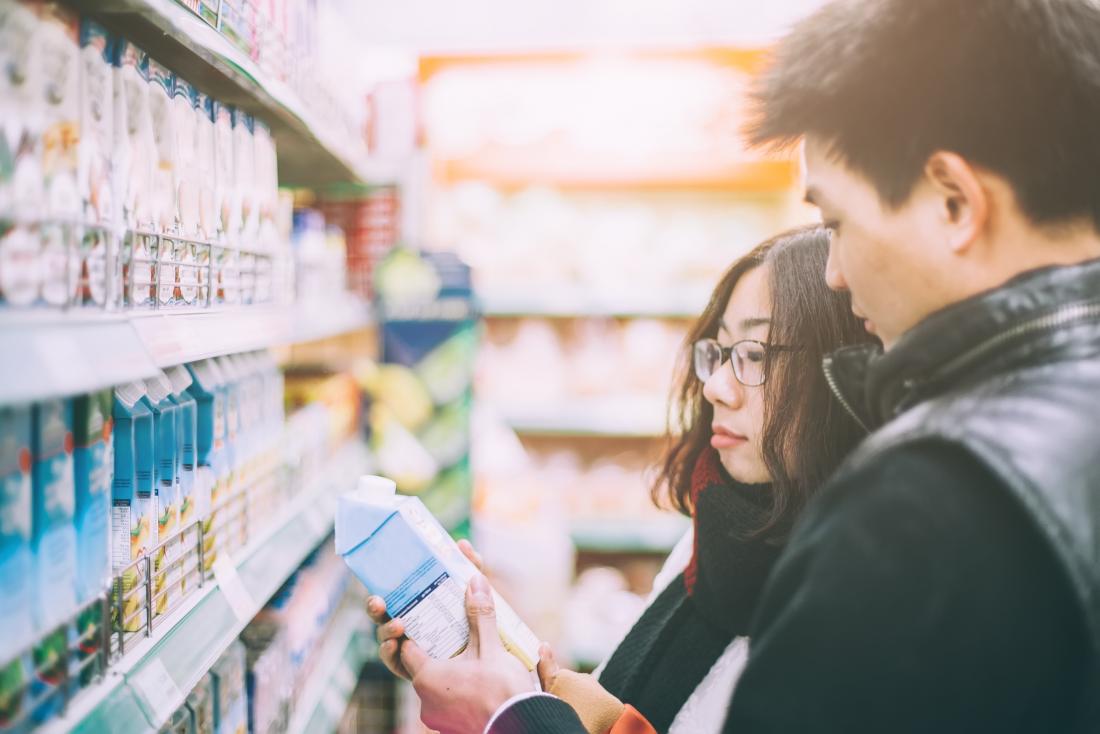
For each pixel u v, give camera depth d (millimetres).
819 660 531
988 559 504
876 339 1023
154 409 1023
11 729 685
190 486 1130
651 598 1235
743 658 1048
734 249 3117
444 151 3176
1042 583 498
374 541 944
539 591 2633
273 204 1500
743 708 559
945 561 510
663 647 1115
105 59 840
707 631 1098
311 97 1702
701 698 1056
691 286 2996
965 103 565
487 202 3125
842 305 1031
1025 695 505
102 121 826
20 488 694
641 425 2979
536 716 783
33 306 685
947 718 510
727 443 1109
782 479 1025
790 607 563
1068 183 568
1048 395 538
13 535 683
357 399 2545
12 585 680
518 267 3062
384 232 2752
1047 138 560
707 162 3109
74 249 755
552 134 3166
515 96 3166
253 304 1386
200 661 1007
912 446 551
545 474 3129
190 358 953
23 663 700
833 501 589
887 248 625
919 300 631
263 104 1380
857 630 522
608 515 3072
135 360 777
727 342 1136
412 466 2607
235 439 1347
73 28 759
